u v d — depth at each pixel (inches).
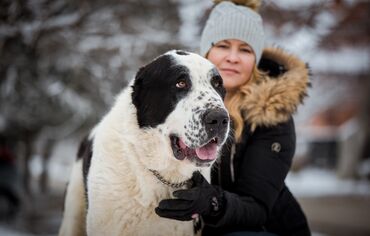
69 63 287.4
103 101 323.3
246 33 137.3
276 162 125.2
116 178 122.2
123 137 123.7
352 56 744.3
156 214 122.0
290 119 130.9
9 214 390.0
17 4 232.4
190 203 108.7
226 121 113.2
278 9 291.3
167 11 276.2
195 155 114.6
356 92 974.4
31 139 462.0
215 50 140.6
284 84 126.2
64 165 997.2
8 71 275.7
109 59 277.9
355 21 376.2
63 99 335.6
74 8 247.1
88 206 128.8
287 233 132.3
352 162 873.5
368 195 661.3
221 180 130.2
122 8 259.6
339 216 470.3
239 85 136.2
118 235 123.9
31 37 247.8
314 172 1082.1
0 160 394.9
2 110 358.9
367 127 841.5
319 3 294.2
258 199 121.9
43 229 362.3
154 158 120.4
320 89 1009.5
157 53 272.7
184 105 116.6
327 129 1262.3
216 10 143.6
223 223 114.3
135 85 124.6
